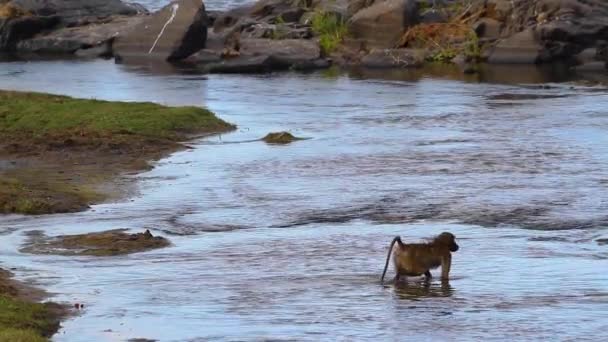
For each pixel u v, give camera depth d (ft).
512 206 110.63
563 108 185.26
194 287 82.17
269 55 256.52
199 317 74.23
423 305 76.74
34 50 296.51
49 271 87.40
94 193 120.26
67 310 76.33
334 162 137.28
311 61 257.34
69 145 147.54
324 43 268.62
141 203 115.34
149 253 93.97
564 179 124.06
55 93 208.95
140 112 164.35
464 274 85.51
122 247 95.61
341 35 272.31
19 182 124.06
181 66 258.78
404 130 164.45
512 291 80.23
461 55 258.98
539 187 119.65
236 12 307.17
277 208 111.86
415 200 114.32
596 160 136.46
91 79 234.58
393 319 73.36
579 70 241.55
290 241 97.76
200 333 70.74
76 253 94.02
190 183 125.39
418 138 156.66
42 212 111.45
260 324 72.49
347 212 109.81
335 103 196.85
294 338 69.41
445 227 102.63
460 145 149.59
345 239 98.27
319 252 93.45
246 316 74.38
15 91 188.24
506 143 150.71
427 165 134.41
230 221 106.83
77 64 266.16
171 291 81.05
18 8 308.19
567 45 258.16
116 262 90.53
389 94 208.54
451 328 71.26
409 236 98.73
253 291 80.89
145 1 435.94
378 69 252.21
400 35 268.41
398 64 254.88
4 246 96.78
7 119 162.40
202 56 265.95
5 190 118.11
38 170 133.39
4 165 136.36
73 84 225.35
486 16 272.31
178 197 117.91
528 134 158.61
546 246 94.63
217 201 115.75
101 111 165.37
